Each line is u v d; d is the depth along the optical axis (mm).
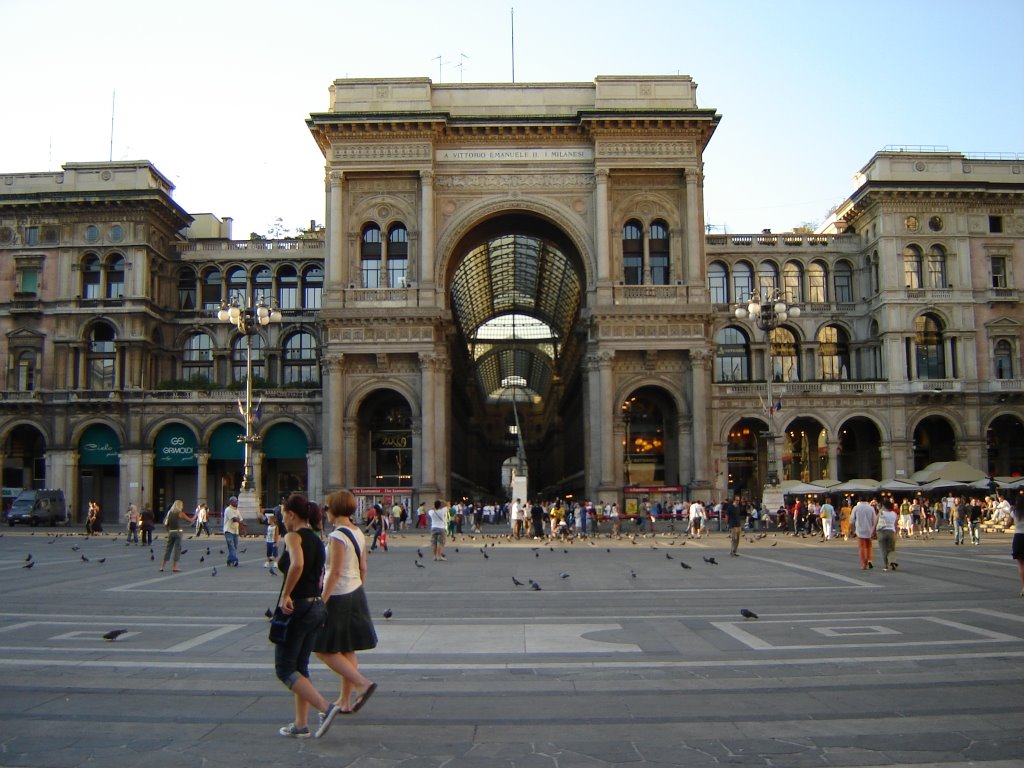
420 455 65688
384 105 69000
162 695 11914
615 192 68750
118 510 78938
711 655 14359
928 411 77938
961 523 45156
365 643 10352
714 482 71688
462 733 10039
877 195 79625
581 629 17125
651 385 67312
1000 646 14844
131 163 80375
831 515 48719
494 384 160625
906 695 11570
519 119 67750
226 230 96688
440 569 31328
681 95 68750
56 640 16094
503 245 90312
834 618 18281
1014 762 8891
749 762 8938
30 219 79812
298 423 76875
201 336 85000
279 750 9445
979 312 79688
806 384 77688
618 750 9359
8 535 57062
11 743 9680
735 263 85125
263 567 32438
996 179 81125
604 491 64625
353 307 66438
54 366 78375
